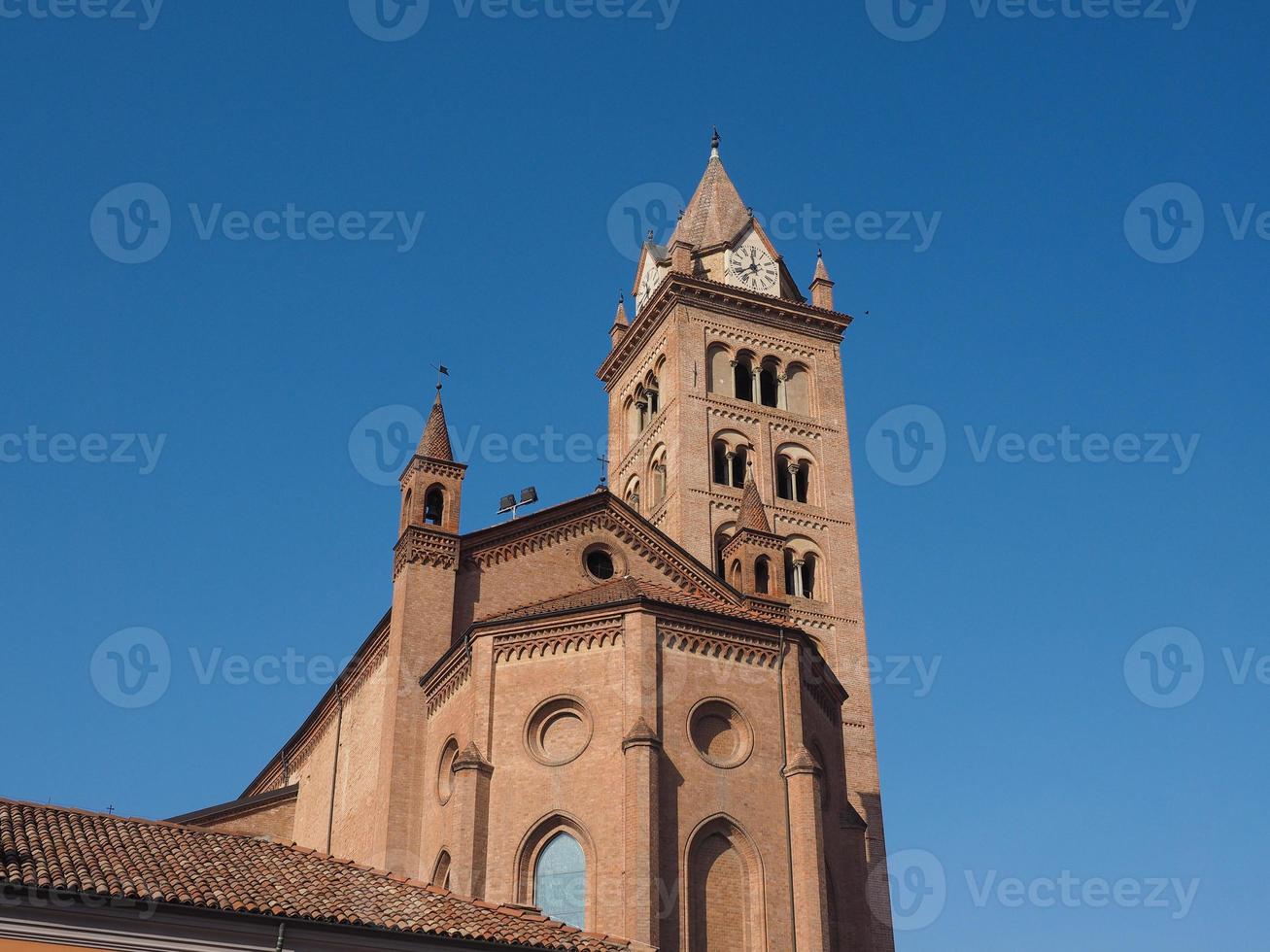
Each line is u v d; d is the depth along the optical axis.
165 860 38.66
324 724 67.62
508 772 49.59
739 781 49.72
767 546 64.81
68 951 34.09
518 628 51.56
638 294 98.75
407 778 54.44
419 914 38.88
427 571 58.53
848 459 87.88
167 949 35.09
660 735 48.97
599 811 48.00
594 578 62.38
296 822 68.06
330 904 37.88
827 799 54.53
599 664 50.47
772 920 47.81
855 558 84.44
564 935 40.41
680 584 63.38
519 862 48.16
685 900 46.84
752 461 85.06
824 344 91.38
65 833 39.16
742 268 92.12
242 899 36.53
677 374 86.06
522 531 61.50
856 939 53.88
